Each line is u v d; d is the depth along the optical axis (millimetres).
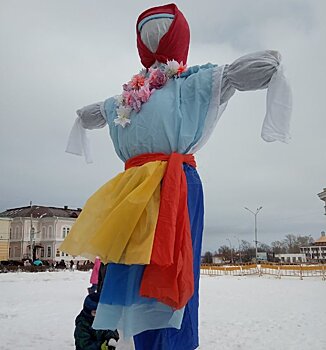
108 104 3705
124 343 2867
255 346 6059
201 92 2990
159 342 2748
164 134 2980
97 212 2938
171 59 3348
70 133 4074
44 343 6320
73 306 10852
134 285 2627
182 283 2625
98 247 2654
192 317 2883
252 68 2812
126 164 3145
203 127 3012
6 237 68375
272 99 2771
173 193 2754
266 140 2793
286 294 14594
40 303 11586
